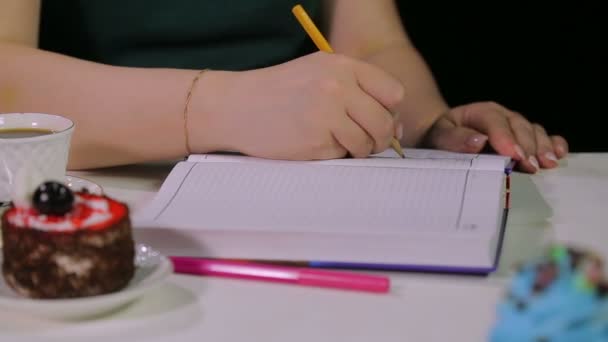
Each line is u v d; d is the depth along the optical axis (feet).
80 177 5.13
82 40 5.85
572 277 3.73
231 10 5.86
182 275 4.40
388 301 4.28
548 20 9.89
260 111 4.99
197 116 5.06
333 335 4.13
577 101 10.02
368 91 5.00
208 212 4.55
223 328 4.16
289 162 4.94
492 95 10.16
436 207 4.55
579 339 3.71
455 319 4.20
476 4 9.98
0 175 4.75
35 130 4.88
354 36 6.22
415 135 5.77
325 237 4.42
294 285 4.35
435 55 10.18
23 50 5.29
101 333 4.13
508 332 3.76
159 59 5.86
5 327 4.15
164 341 4.10
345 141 4.95
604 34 9.78
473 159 4.94
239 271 4.37
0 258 4.29
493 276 4.41
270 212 4.54
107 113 5.11
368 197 4.63
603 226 4.74
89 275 4.14
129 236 4.20
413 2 10.07
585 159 5.46
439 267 4.40
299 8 5.17
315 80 4.96
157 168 5.27
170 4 5.80
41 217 4.15
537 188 5.08
